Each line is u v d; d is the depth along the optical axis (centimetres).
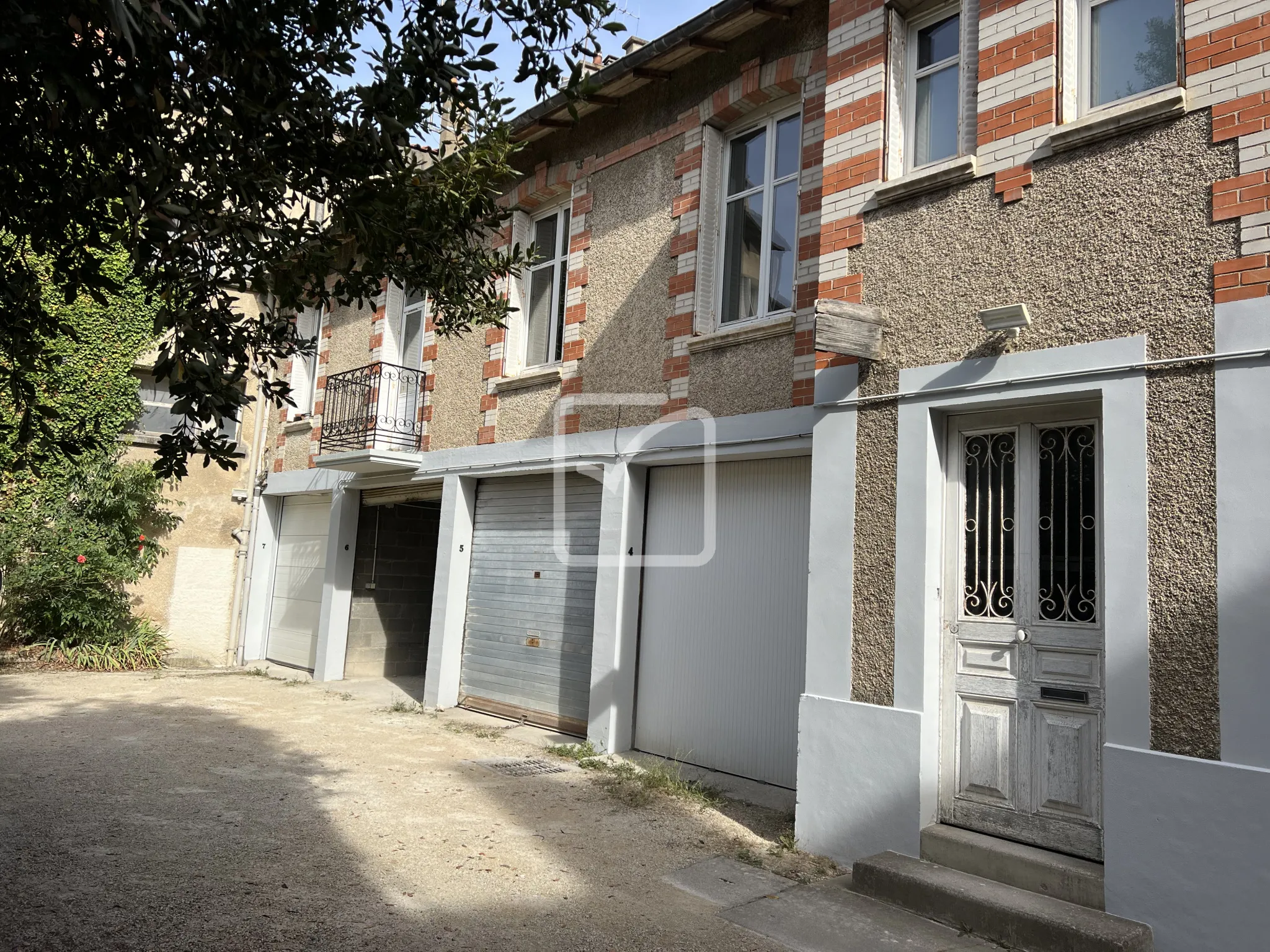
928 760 508
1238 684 394
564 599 923
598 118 942
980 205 524
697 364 784
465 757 781
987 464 527
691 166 823
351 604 1288
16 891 410
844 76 616
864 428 567
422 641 1376
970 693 511
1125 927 402
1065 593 483
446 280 498
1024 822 478
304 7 354
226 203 423
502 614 1005
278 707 1002
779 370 709
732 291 802
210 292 366
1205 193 432
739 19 754
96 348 1269
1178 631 416
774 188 775
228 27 319
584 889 473
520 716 952
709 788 688
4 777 618
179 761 701
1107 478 448
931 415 533
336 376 1258
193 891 427
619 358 870
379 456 1104
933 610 522
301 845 511
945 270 536
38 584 1211
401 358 1261
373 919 410
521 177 1027
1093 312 466
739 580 752
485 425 1035
